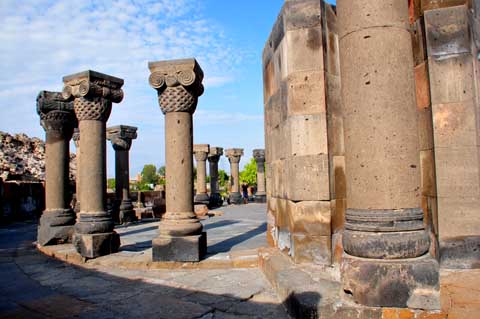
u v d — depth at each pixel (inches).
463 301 141.9
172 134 275.4
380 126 143.7
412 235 139.1
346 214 154.6
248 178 1840.6
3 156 1086.4
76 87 309.6
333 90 222.4
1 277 251.9
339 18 157.6
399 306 134.3
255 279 222.4
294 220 216.2
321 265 208.5
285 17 224.7
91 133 310.7
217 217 623.8
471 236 198.1
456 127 202.1
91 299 195.2
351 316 136.8
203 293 198.1
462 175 200.2
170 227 263.4
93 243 287.9
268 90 284.0
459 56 203.5
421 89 215.9
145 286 215.9
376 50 144.9
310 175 214.2
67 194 389.4
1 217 670.5
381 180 142.7
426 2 211.3
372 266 137.5
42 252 343.0
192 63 270.4
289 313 163.6
